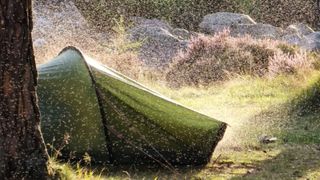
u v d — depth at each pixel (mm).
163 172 8195
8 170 6586
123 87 8219
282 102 11930
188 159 8406
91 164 8320
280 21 32844
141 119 8258
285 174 8070
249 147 9242
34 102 6641
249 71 16969
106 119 8195
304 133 9922
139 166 8359
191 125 8359
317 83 11648
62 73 8266
